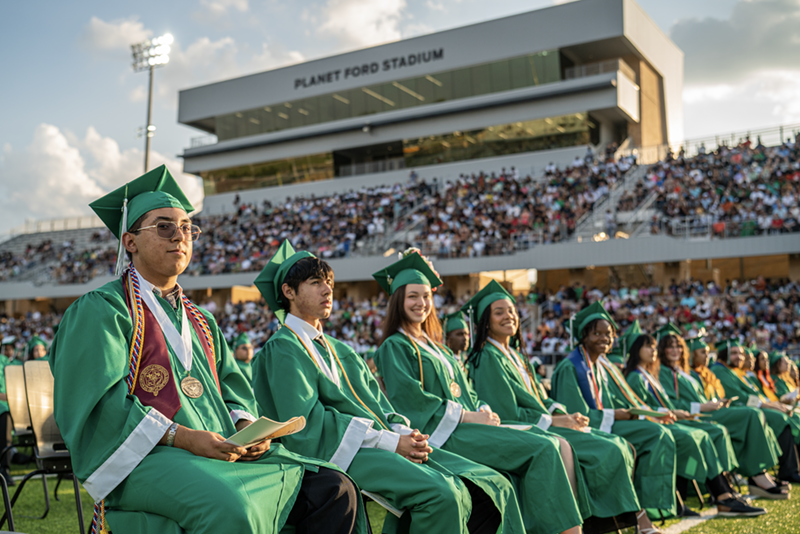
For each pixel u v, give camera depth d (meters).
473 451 4.55
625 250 24.78
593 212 27.80
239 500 2.78
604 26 32.31
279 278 4.27
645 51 34.69
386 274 5.26
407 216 31.66
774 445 7.87
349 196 35.12
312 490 3.22
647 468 5.85
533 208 28.42
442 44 35.84
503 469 4.51
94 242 41.56
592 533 5.05
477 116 34.31
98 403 2.92
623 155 31.53
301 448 3.71
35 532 5.36
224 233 35.38
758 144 27.48
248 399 3.58
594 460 5.11
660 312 22.42
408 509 3.72
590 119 32.31
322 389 4.02
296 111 40.00
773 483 7.57
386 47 37.25
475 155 34.53
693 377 8.67
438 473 3.74
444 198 31.75
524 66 33.91
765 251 22.98
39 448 4.93
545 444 4.49
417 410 4.60
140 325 3.17
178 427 2.97
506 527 4.03
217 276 32.00
